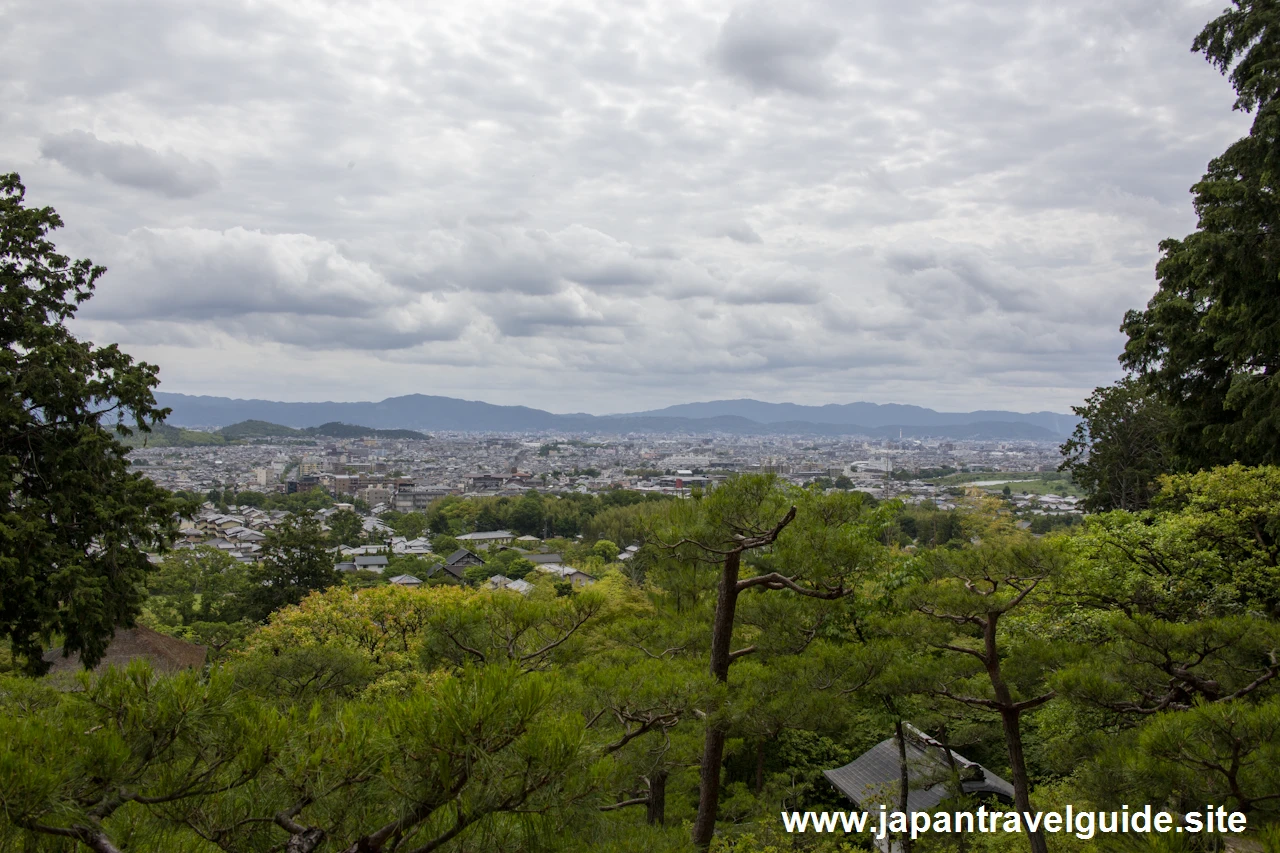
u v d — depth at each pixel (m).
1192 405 18.38
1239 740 5.36
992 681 8.91
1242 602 11.57
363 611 18.34
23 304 15.42
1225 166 17.67
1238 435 15.58
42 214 15.77
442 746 3.09
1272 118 14.64
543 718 3.43
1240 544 11.77
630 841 5.55
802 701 8.18
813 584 8.71
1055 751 8.29
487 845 3.55
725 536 8.12
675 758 8.45
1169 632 7.81
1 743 2.82
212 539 89.81
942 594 9.09
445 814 3.44
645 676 7.44
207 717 3.40
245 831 3.31
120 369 16.14
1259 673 7.77
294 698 7.70
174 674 3.53
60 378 14.36
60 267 16.17
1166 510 14.59
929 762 11.97
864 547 8.62
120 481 15.64
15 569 12.80
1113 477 28.53
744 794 12.95
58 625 13.47
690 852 5.65
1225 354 16.52
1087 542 12.06
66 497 14.35
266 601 33.75
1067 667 8.35
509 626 8.51
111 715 3.31
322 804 3.22
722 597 8.53
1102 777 6.50
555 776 3.32
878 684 8.95
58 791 2.80
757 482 7.99
